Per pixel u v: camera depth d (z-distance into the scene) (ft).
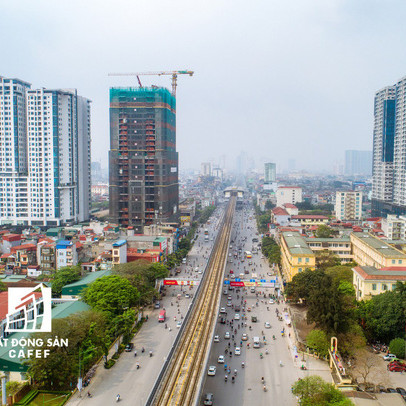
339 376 384.47
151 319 556.10
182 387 352.08
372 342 474.49
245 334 503.20
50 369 363.97
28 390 365.81
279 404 359.87
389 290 495.00
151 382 379.96
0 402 336.90
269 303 640.17
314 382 334.03
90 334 398.62
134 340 482.69
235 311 603.26
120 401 346.74
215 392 379.35
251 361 444.14
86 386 372.99
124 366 412.98
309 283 595.47
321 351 438.81
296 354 449.06
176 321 547.08
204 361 377.71
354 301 512.63
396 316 455.22
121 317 469.98
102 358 428.56
